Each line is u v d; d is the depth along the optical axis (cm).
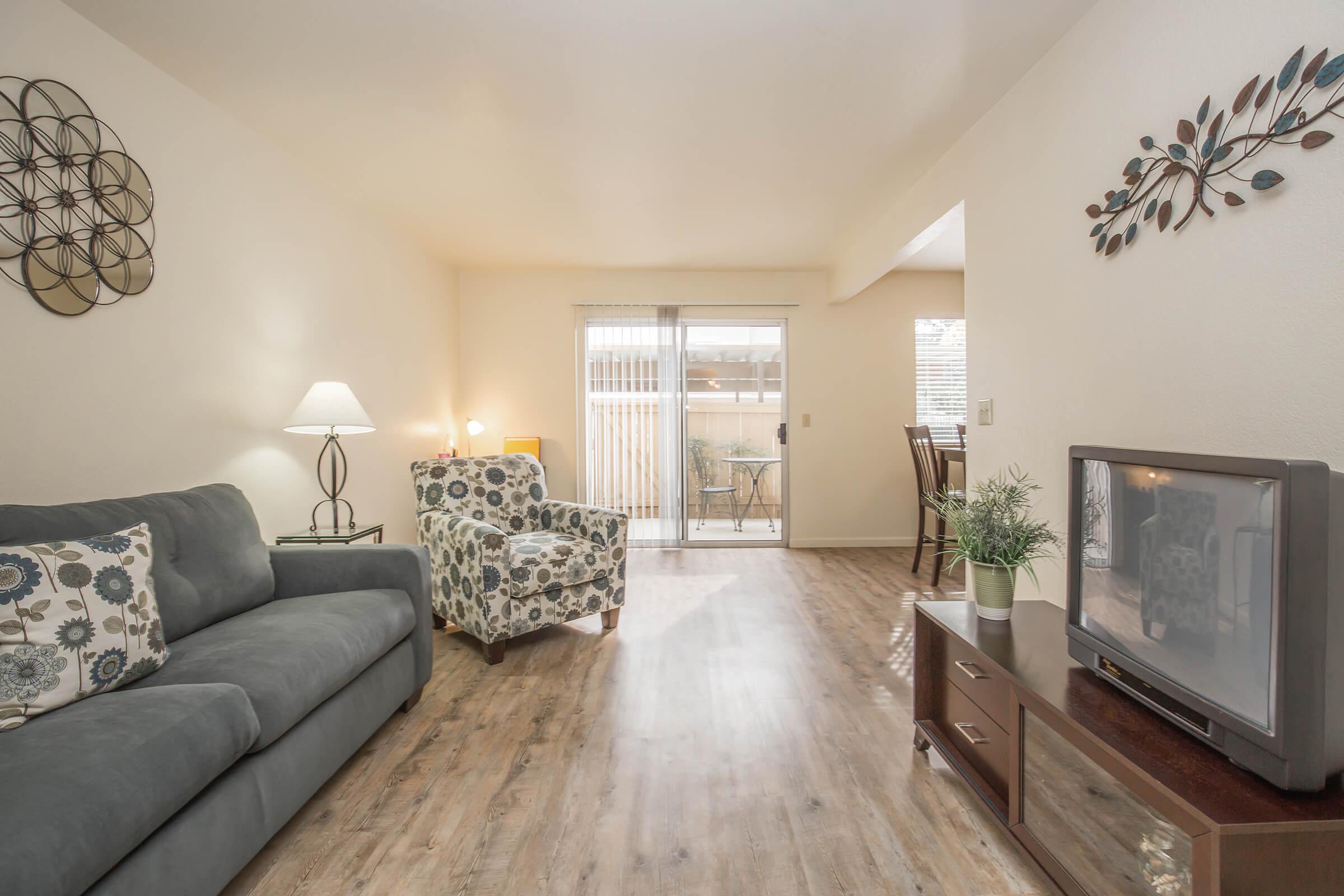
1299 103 131
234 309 255
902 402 521
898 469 521
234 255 255
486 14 191
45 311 180
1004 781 150
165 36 201
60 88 184
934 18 196
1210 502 110
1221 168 149
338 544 271
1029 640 165
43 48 179
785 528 520
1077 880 122
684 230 404
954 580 402
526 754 191
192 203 233
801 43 208
